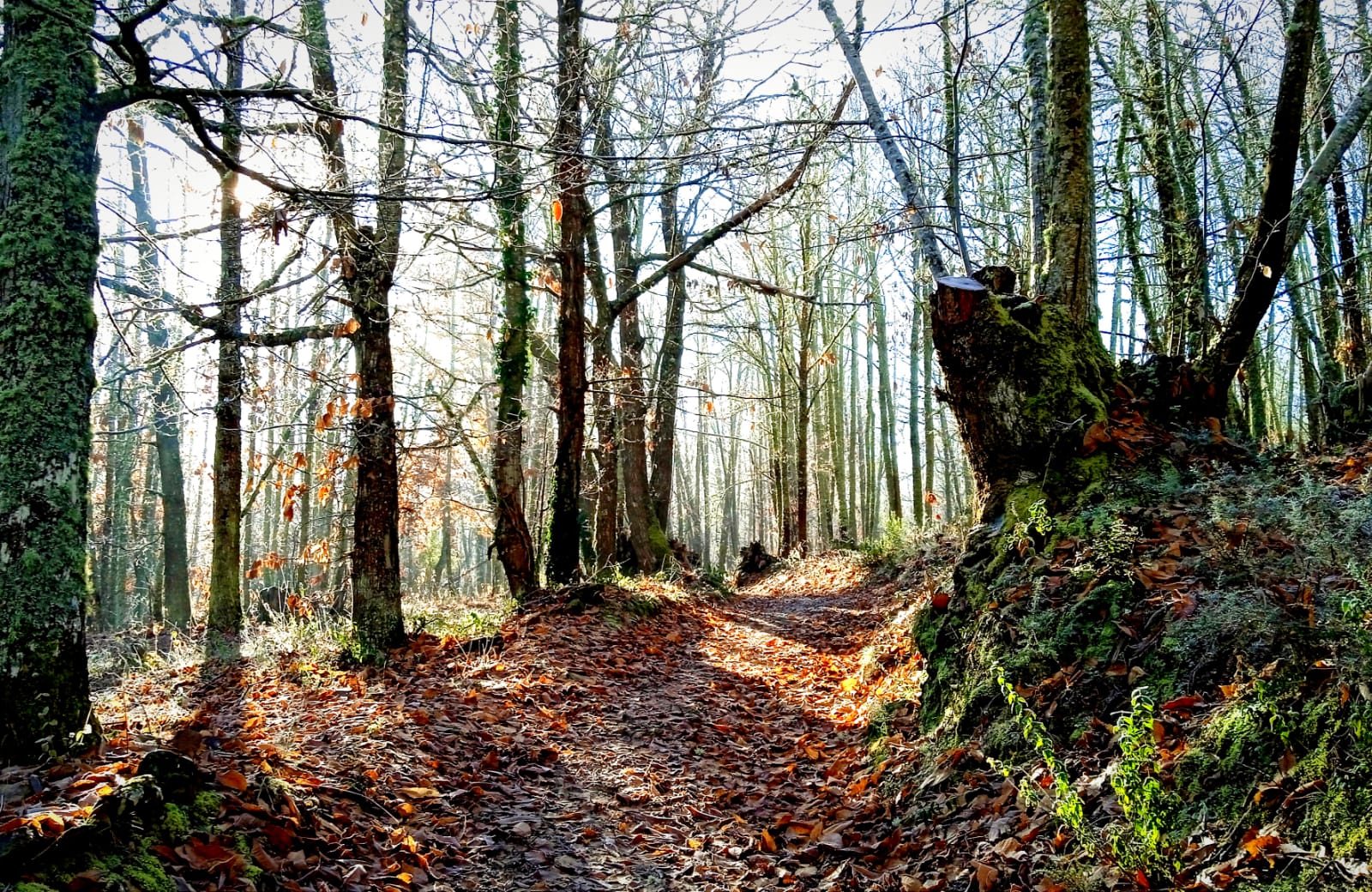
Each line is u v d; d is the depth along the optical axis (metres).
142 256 7.50
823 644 10.64
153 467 27.59
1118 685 4.39
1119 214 12.47
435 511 21.42
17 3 3.96
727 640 11.42
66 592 3.97
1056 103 7.22
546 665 8.10
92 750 3.78
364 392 8.60
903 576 13.18
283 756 4.66
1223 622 4.01
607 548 15.56
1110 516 5.57
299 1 4.41
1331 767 2.92
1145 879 3.04
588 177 5.86
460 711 6.53
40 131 4.04
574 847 4.57
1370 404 7.68
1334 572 4.07
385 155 7.59
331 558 14.35
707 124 5.48
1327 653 3.44
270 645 9.33
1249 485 5.38
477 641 8.55
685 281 15.12
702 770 6.04
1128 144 14.09
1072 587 5.27
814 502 33.47
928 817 4.43
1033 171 8.08
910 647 7.39
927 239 8.35
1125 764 3.21
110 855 2.99
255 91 4.16
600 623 10.22
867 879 4.07
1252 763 3.25
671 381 17.06
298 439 19.64
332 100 6.07
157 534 25.48
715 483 51.72
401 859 4.02
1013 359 6.52
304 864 3.60
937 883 3.70
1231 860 2.89
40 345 3.97
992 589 5.84
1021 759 4.43
